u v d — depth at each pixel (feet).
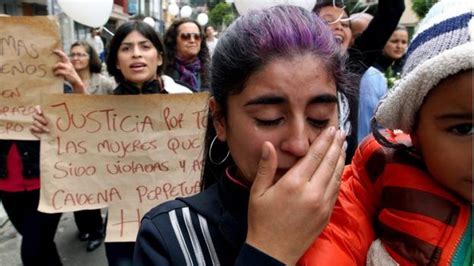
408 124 2.49
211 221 2.75
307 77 2.26
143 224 2.89
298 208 2.23
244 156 2.43
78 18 8.42
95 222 11.35
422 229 2.39
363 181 2.83
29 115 6.94
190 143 6.48
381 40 7.92
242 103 2.36
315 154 2.30
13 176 8.12
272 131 2.32
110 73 8.02
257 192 2.31
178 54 12.55
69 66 6.85
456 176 2.19
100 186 6.61
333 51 2.38
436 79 2.11
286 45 2.26
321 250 2.47
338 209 2.68
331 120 2.42
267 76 2.25
